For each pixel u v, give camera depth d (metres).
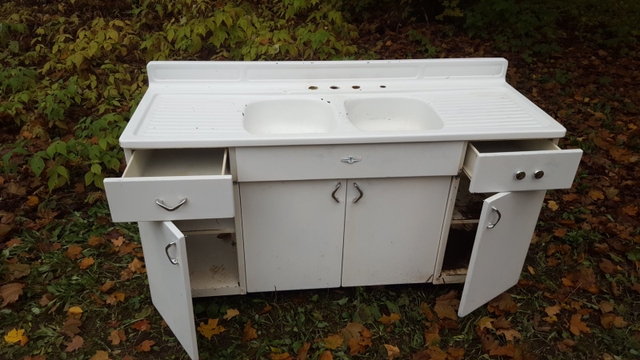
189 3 4.19
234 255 2.18
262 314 2.09
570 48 4.86
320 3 4.64
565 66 4.47
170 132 1.75
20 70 3.51
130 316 2.06
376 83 2.27
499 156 1.73
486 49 4.69
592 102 3.90
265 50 3.82
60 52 3.81
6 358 1.86
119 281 2.23
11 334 1.93
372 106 2.16
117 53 3.88
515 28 4.80
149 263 1.89
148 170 1.91
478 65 2.28
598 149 3.32
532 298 2.20
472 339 2.00
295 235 1.97
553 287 2.26
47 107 3.11
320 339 1.98
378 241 2.03
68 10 4.50
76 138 3.02
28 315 2.03
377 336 2.00
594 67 4.53
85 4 4.51
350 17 4.94
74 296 2.13
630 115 3.77
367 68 2.24
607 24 5.36
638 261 2.40
